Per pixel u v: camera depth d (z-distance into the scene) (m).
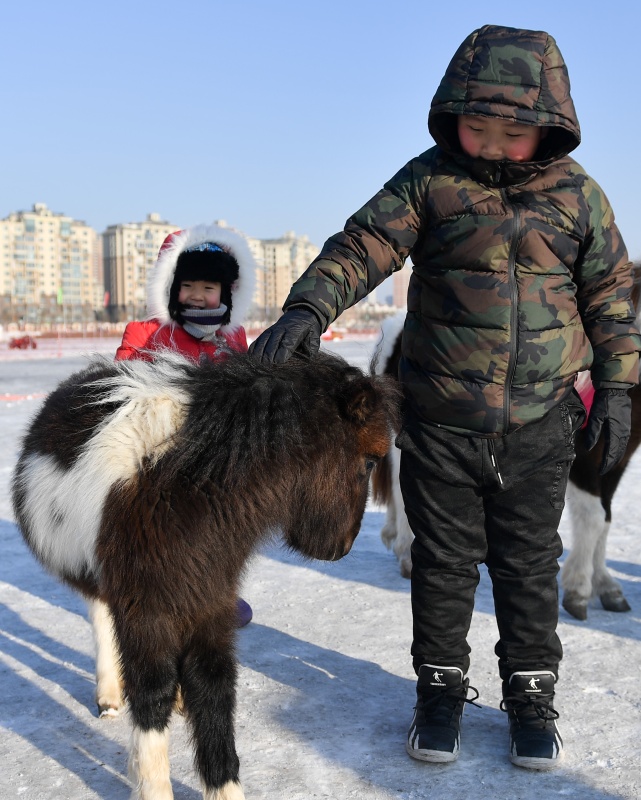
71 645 3.57
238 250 3.51
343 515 2.37
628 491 6.97
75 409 2.42
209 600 2.15
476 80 2.29
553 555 2.63
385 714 2.90
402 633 3.70
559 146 2.41
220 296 3.46
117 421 2.17
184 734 2.77
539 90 2.28
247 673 3.26
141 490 2.08
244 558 2.25
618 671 3.24
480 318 2.41
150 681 2.13
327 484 2.29
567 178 2.44
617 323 2.53
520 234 2.36
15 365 23.20
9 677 3.24
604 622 3.83
